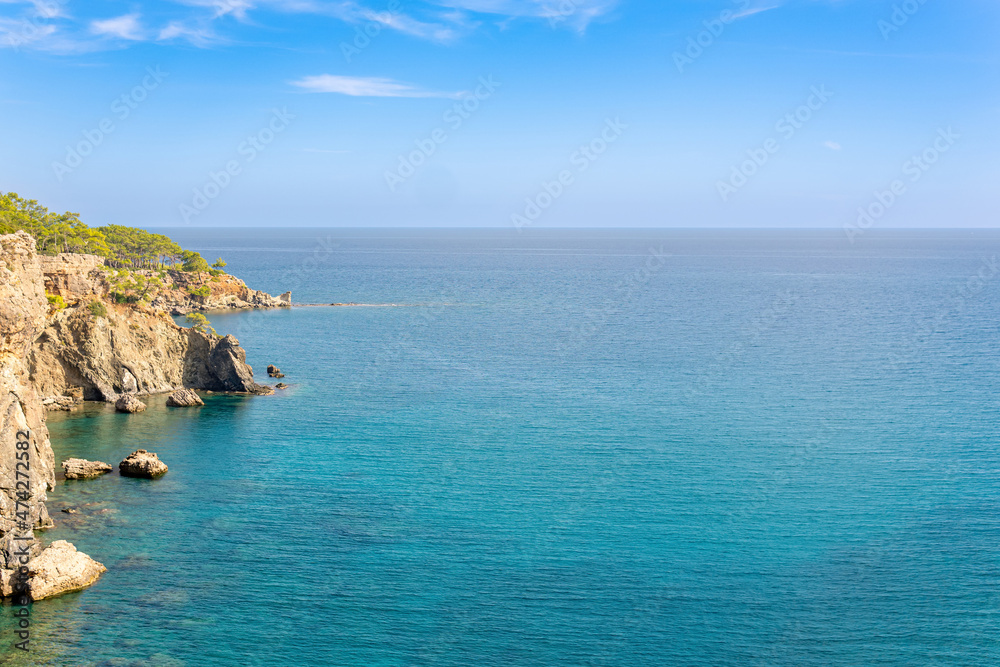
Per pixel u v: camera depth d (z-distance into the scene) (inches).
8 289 2300.7
